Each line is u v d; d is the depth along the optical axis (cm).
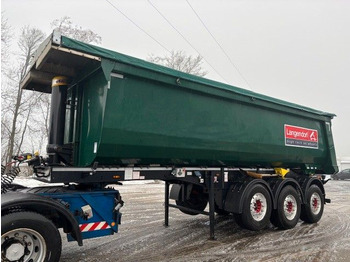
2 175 405
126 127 415
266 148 652
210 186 575
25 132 2309
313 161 812
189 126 501
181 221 720
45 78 469
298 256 469
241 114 602
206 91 527
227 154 577
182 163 528
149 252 479
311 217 731
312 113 786
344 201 1222
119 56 409
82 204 400
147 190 1428
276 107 675
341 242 555
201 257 458
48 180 387
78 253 471
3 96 2081
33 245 328
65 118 460
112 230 420
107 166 428
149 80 448
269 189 640
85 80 460
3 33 1961
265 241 557
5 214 314
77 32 2177
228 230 644
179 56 2723
